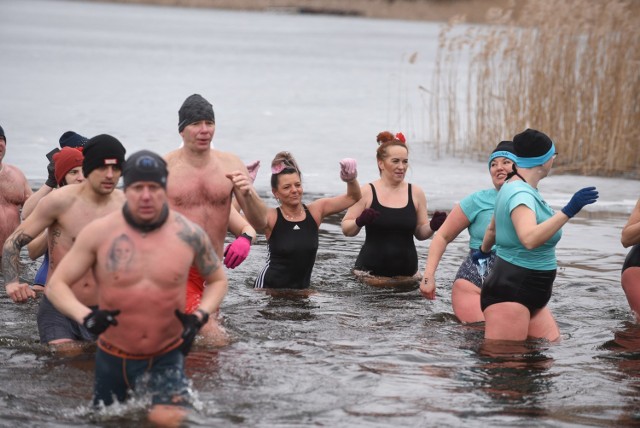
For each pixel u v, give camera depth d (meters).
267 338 9.00
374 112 30.34
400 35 76.38
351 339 9.04
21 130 23.67
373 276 12.10
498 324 8.92
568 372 8.09
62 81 36.12
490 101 22.62
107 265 6.66
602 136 20.75
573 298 10.93
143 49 54.28
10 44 53.50
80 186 8.73
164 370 6.94
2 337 8.87
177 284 6.76
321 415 6.91
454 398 7.36
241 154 21.66
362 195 12.29
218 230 9.82
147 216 6.61
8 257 8.70
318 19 106.38
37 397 7.21
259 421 6.74
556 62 21.44
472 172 20.31
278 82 39.06
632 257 10.18
